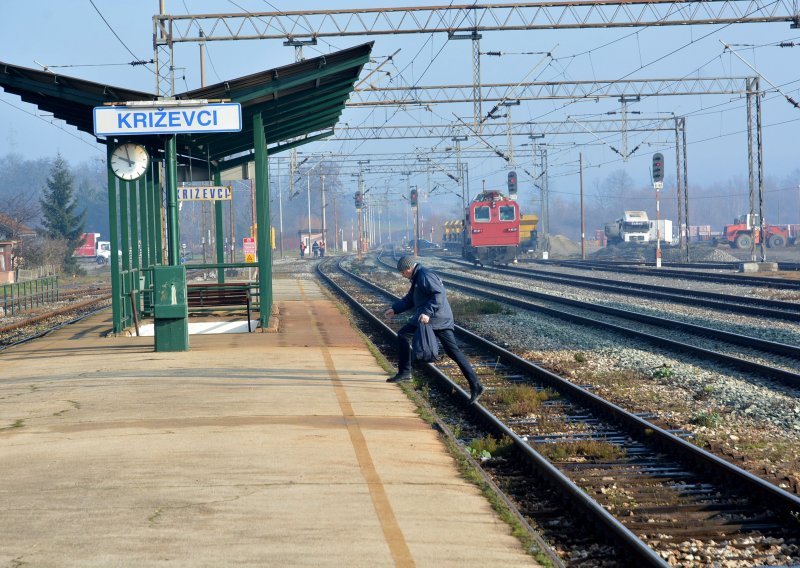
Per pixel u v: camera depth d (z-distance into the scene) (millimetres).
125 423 15344
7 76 26062
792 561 10250
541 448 15695
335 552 8859
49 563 8414
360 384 19922
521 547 9336
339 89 30984
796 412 18562
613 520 10578
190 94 26938
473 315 42594
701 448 14805
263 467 12266
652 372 24141
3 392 19234
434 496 11102
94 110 24844
